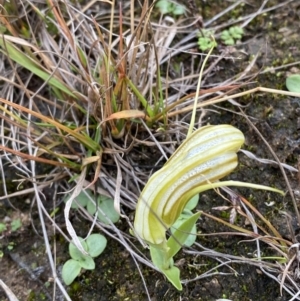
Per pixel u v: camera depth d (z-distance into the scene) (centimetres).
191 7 20
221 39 20
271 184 17
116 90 16
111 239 17
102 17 20
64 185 18
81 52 18
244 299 15
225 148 11
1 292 16
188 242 16
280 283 15
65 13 20
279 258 15
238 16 20
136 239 16
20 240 17
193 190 12
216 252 16
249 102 18
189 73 19
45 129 17
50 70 18
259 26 20
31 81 20
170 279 14
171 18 20
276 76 19
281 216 16
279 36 20
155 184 12
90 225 17
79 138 16
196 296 15
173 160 12
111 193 17
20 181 17
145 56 17
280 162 17
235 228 15
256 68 19
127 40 18
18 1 20
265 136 18
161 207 12
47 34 19
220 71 19
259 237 15
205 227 16
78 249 16
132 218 17
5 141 18
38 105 19
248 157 17
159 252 14
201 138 11
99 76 18
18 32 20
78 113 18
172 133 18
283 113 18
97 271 16
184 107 18
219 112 18
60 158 17
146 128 17
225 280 15
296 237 16
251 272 16
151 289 16
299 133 17
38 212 17
